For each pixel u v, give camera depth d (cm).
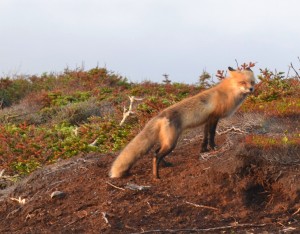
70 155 1356
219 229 890
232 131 1236
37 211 1028
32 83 2578
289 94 1530
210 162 1052
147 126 1058
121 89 2352
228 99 1120
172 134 1038
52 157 1381
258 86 1580
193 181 1010
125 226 922
